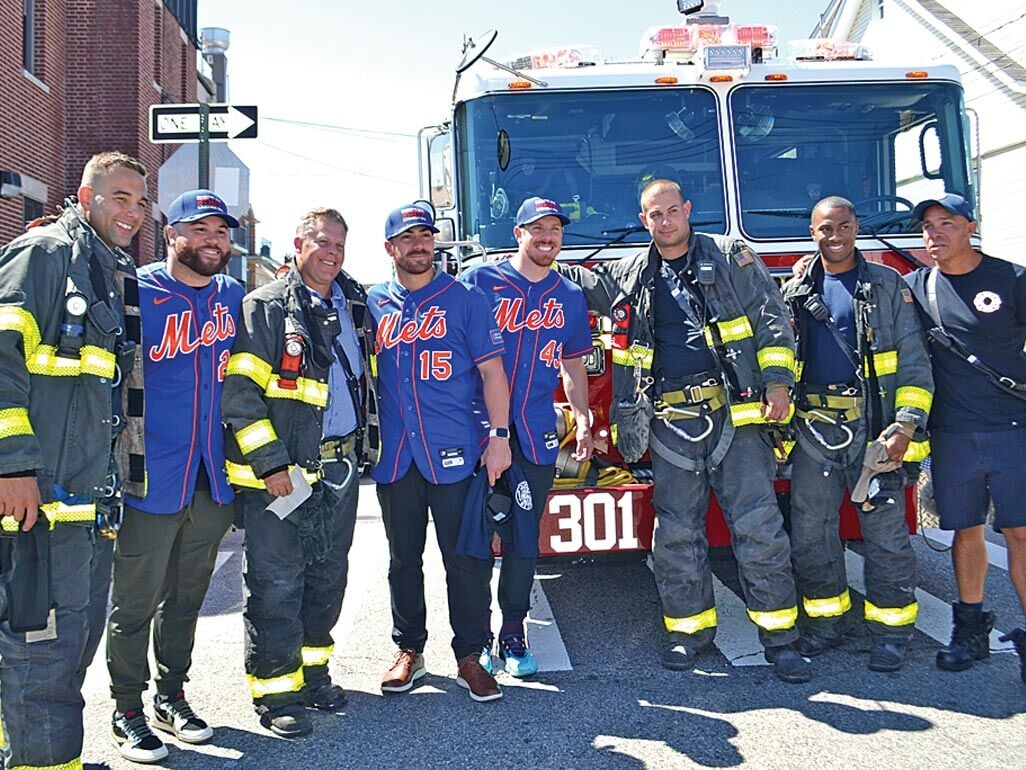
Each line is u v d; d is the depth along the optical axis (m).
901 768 3.57
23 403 3.19
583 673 4.66
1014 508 4.46
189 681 4.42
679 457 4.63
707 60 5.71
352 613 5.82
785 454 4.89
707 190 5.76
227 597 6.30
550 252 4.61
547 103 5.68
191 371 3.82
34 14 14.83
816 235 4.68
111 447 3.41
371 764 3.74
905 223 5.77
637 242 5.60
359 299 4.49
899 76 5.91
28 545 3.20
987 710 4.09
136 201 3.53
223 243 3.84
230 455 3.97
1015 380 4.49
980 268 4.56
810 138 5.85
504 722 4.10
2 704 3.27
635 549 4.75
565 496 4.71
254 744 3.94
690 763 3.66
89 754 3.86
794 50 6.21
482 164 5.62
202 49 23.12
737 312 4.55
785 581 4.54
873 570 4.63
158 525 3.75
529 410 4.59
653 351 4.68
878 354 4.60
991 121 15.48
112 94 16.20
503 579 4.67
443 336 4.41
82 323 3.32
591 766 3.66
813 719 4.03
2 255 3.32
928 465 4.91
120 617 3.81
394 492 4.47
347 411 4.28
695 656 4.71
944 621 5.31
